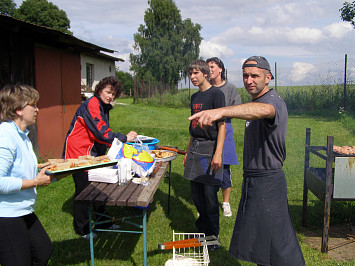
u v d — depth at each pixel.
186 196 4.87
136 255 3.18
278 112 2.00
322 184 3.29
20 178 2.00
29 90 2.04
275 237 2.11
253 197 2.18
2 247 1.96
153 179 2.94
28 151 2.10
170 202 4.61
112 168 3.05
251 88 2.12
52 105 7.16
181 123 12.54
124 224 3.87
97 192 2.57
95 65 20.16
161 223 3.92
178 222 3.94
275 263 2.11
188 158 3.30
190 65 3.15
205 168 3.14
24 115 2.03
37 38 6.56
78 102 8.53
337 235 3.65
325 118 12.40
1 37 5.82
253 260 2.17
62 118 7.61
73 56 8.20
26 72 6.31
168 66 40.00
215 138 3.13
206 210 3.24
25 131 2.14
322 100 14.03
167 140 8.92
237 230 2.27
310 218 4.05
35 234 2.17
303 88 14.81
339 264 2.98
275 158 2.12
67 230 3.70
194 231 3.70
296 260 2.11
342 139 8.49
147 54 41.00
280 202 2.13
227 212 4.12
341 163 3.11
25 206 2.02
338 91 13.84
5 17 4.93
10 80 5.98
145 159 2.93
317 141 8.22
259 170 2.16
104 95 3.13
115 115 15.53
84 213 3.39
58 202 4.53
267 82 2.17
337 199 3.18
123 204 2.37
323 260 3.06
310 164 6.36
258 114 1.82
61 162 2.36
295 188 5.14
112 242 3.44
